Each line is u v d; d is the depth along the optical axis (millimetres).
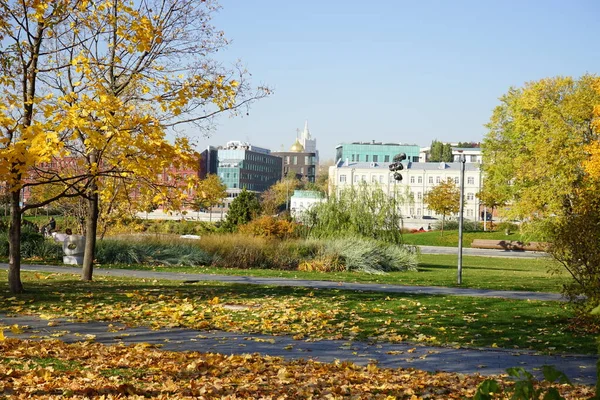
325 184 138000
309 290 19203
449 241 62250
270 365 9531
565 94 52188
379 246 31844
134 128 11875
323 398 7426
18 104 12914
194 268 27281
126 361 9094
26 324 12531
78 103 11828
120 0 16891
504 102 60844
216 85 14922
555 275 28906
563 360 10961
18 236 16375
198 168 12281
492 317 15078
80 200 31250
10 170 10828
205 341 11617
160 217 70375
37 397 6762
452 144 170375
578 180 48156
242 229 37281
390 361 10562
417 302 17078
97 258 27594
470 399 7652
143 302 15781
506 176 59344
